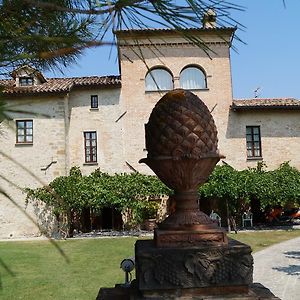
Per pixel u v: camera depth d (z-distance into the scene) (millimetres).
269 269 10781
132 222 20922
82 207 20547
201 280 2102
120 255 13258
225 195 20656
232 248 2143
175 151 2277
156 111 2393
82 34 1745
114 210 21938
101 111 21969
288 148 22219
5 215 20281
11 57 1354
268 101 23219
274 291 8492
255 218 22828
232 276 2113
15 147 20812
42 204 19672
